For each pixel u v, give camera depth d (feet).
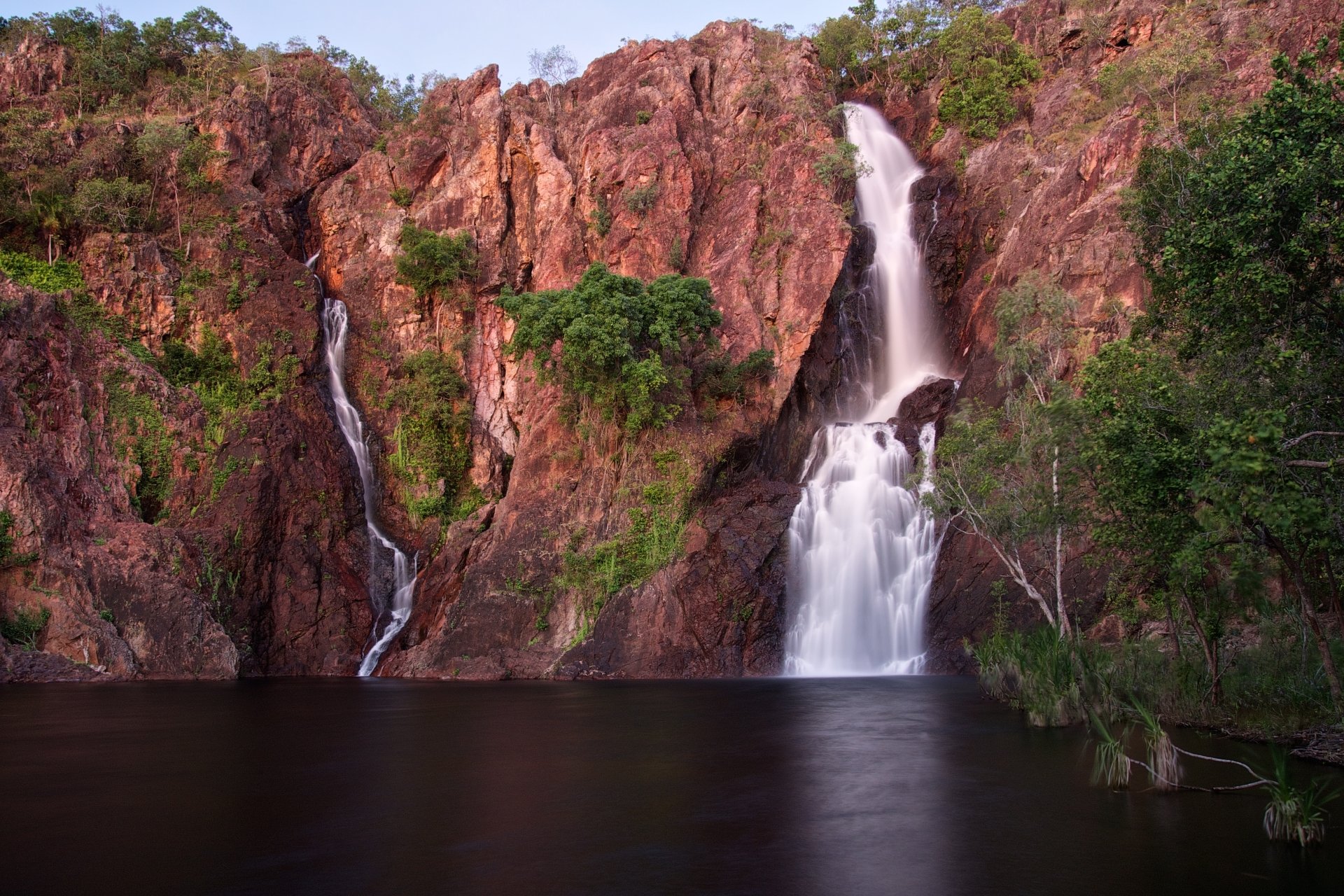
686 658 134.82
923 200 206.39
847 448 162.40
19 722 82.53
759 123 198.49
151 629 132.98
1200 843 41.06
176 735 73.97
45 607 127.03
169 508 150.92
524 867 37.91
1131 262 145.48
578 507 151.53
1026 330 116.88
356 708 92.53
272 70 215.31
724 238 180.96
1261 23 175.63
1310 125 53.36
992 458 103.60
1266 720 67.51
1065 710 77.25
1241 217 54.44
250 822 45.29
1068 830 43.47
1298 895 34.09
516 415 187.01
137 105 204.03
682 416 155.43
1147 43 196.34
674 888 35.37
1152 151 81.46
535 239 195.62
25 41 201.36
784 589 141.38
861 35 251.19
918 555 144.87
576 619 142.31
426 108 210.38
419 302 191.83
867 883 35.96
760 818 46.06
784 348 167.43
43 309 147.64
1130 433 56.70
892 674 136.15
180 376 163.73
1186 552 51.83
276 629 151.53
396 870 37.42
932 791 52.21
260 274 177.17
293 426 164.55
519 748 67.31
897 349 192.24
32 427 139.13
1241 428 42.01
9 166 170.50
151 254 168.25
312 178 205.87
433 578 160.25
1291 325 57.11
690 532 144.66
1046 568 131.03
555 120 211.61
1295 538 56.08
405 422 181.68
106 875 36.65
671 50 215.31
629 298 149.07
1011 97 214.28
